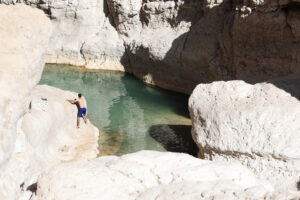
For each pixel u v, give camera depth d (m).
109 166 4.77
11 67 5.21
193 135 10.23
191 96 10.61
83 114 12.87
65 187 4.23
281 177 8.31
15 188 5.01
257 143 8.68
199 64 17.22
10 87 4.95
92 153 10.68
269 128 8.69
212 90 10.27
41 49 6.24
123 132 13.01
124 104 16.44
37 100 10.69
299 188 7.97
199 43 17.22
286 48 13.16
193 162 4.99
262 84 10.00
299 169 8.19
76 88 18.62
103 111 15.41
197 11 18.59
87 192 4.19
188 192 4.14
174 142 12.15
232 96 9.88
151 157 4.97
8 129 4.82
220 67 16.19
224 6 16.56
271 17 13.12
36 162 7.00
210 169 4.83
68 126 11.73
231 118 9.24
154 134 12.84
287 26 12.91
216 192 4.04
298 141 8.30
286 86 9.63
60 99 12.34
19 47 5.68
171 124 13.94
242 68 14.87
